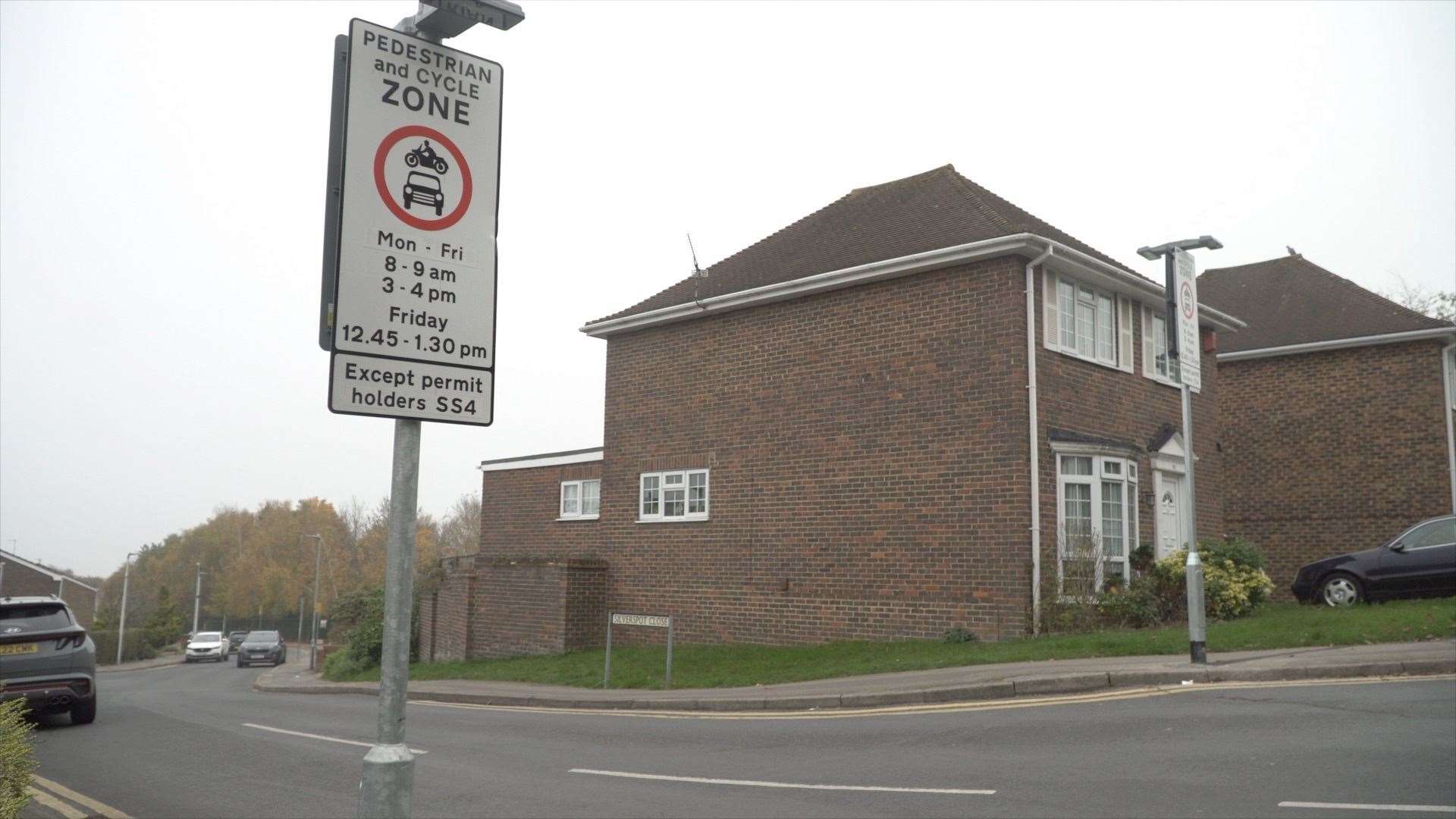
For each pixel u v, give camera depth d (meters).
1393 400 24.81
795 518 19.81
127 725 14.67
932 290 18.23
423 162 3.59
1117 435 19.23
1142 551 18.56
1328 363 25.75
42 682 13.79
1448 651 12.32
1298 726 9.30
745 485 20.73
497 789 8.81
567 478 25.06
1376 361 25.11
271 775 10.09
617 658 20.03
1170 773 7.95
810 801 7.82
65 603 14.72
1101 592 17.47
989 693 12.40
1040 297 17.75
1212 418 22.64
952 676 13.56
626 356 23.47
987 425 17.31
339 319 3.36
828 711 12.88
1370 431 25.02
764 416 20.58
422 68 3.63
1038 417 17.23
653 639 22.08
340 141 3.50
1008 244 17.03
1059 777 8.10
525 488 26.16
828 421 19.47
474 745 11.58
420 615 27.77
